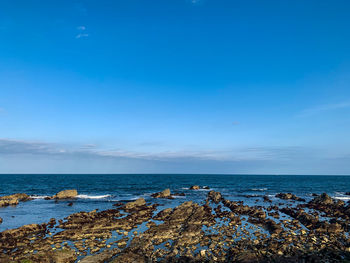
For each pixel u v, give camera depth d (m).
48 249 23.42
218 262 20.05
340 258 20.14
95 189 84.94
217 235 27.14
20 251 22.89
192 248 23.31
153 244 24.69
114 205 50.34
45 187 92.06
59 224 33.97
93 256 21.08
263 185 112.44
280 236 26.73
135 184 111.56
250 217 37.66
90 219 35.66
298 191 83.38
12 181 129.12
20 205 50.91
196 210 39.12
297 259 19.77
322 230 28.91
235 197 65.62
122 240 25.89
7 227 33.06
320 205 48.72
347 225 30.55
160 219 36.41
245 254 20.39
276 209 45.12
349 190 88.12
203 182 134.25
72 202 54.72
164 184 114.25
